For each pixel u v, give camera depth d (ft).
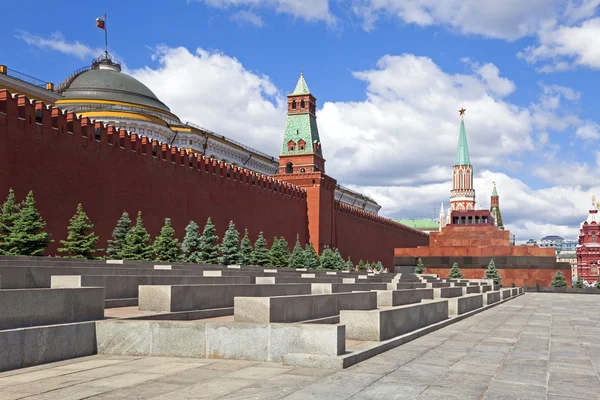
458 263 262.26
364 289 77.51
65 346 34.06
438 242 281.74
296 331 33.06
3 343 30.76
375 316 40.01
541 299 148.66
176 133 221.25
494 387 28.60
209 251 147.64
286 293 62.49
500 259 257.34
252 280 74.64
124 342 35.58
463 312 75.92
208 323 34.58
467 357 38.06
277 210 207.92
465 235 280.72
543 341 48.73
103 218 126.52
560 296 173.58
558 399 26.43
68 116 119.75
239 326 34.01
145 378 29.04
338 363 31.71
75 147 119.65
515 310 95.14
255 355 33.65
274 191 206.90
